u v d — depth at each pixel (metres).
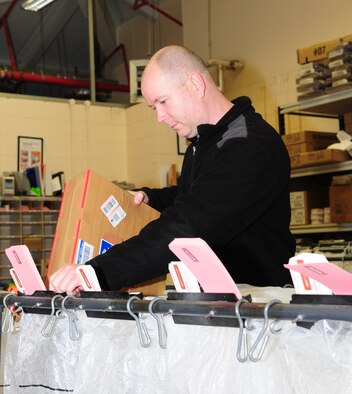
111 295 1.10
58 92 8.04
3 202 5.61
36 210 5.62
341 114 4.64
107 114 6.62
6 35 8.01
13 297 1.27
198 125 1.84
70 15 8.23
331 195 4.09
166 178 6.22
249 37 6.04
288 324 0.93
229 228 1.60
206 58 6.60
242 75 6.11
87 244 1.60
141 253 1.45
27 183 5.66
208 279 0.94
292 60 5.59
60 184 5.84
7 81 7.56
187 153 2.11
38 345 1.34
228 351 1.00
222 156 1.66
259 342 0.94
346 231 4.40
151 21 8.03
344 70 4.00
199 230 1.53
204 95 1.85
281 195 1.84
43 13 8.16
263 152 1.67
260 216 1.80
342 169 4.00
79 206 1.61
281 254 1.86
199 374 1.03
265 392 0.96
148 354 1.12
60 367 1.30
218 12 6.42
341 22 5.16
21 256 1.24
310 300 0.83
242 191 1.61
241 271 1.81
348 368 0.87
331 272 0.78
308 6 5.44
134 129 6.55
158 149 6.28
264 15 5.87
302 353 0.91
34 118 6.26
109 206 1.66
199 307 0.92
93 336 1.21
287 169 1.78
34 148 6.23
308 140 4.14
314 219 4.28
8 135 6.13
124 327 1.17
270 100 5.79
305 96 4.25
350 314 0.77
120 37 8.59
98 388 1.19
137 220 1.74
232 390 0.99
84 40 8.49
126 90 8.02
